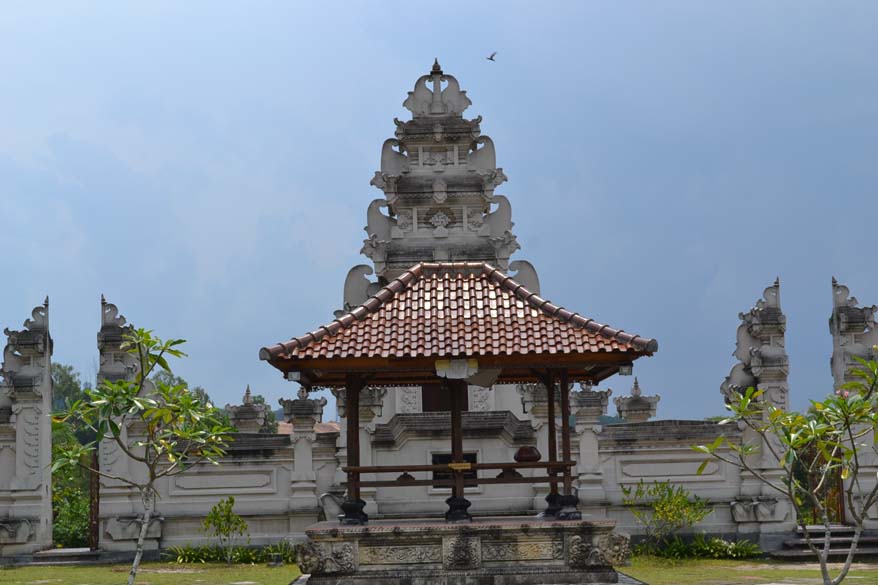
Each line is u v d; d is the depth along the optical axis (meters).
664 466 27.52
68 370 69.25
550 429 17.11
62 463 14.20
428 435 27.22
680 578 21.78
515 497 26.94
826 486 27.94
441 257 28.89
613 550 15.25
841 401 13.55
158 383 15.46
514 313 16.33
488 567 15.20
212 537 26.98
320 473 27.48
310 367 15.59
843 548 25.97
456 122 29.55
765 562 25.53
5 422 27.41
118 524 26.77
